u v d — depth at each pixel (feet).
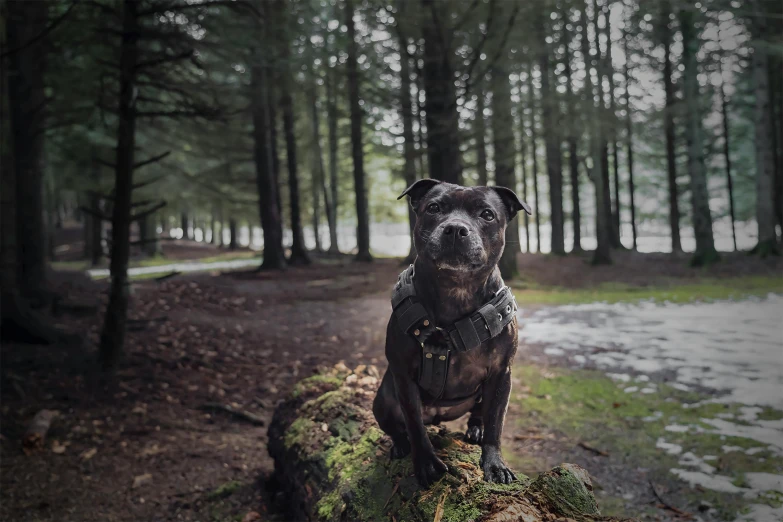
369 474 8.89
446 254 6.42
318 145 88.48
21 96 31.89
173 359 25.57
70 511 13.79
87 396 21.09
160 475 15.74
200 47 24.56
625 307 37.99
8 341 26.16
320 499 9.75
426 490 7.63
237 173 73.92
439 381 7.22
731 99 83.61
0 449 16.83
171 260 86.48
